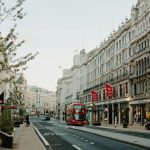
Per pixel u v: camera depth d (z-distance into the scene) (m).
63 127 59.47
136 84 62.88
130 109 65.25
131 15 66.38
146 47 57.69
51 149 21.44
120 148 21.92
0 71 16.92
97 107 92.69
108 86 64.19
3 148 20.77
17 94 71.81
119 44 74.44
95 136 34.91
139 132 41.28
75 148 22.23
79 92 122.88
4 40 16.27
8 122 23.83
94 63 100.06
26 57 16.91
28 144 23.83
